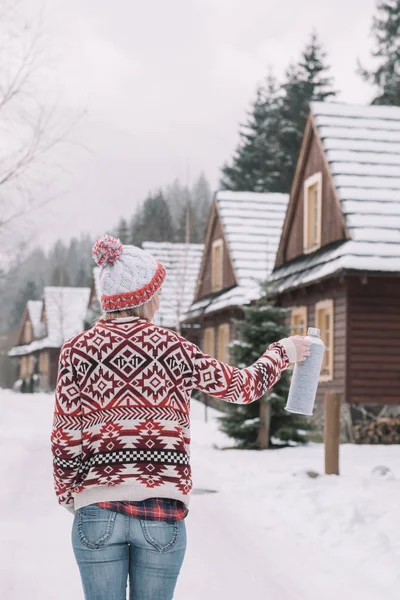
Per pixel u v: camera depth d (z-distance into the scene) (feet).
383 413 59.06
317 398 64.54
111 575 9.14
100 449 9.14
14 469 32.32
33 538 21.66
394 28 169.37
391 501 28.09
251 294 81.35
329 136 67.31
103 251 9.78
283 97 190.80
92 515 9.09
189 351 9.56
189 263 129.90
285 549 22.08
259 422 51.62
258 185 193.06
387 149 66.80
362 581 18.86
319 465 41.70
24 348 232.32
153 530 9.05
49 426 60.80
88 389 9.28
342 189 62.49
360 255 57.16
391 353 59.57
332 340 62.03
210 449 50.80
